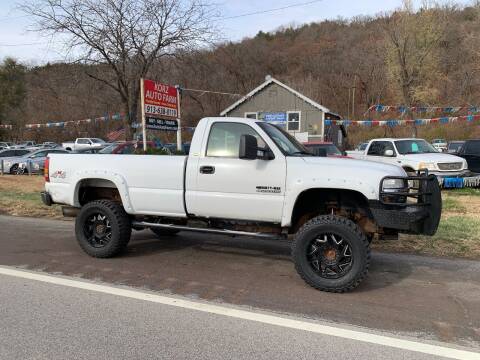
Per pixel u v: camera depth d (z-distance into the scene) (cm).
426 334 396
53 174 677
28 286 517
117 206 641
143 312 441
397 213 492
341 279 498
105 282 534
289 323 417
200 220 605
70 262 622
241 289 514
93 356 351
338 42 8175
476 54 4909
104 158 644
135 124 2492
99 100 3183
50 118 4666
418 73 4306
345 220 504
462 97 5047
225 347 368
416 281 548
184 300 476
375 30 6888
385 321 425
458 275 573
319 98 6888
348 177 507
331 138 3114
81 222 650
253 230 579
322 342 379
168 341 378
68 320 420
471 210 1044
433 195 514
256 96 3045
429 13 4119
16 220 962
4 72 5641
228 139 573
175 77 2686
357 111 6531
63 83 2900
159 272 578
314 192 551
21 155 2569
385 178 498
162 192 600
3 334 389
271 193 541
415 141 1508
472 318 433
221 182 565
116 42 2297
